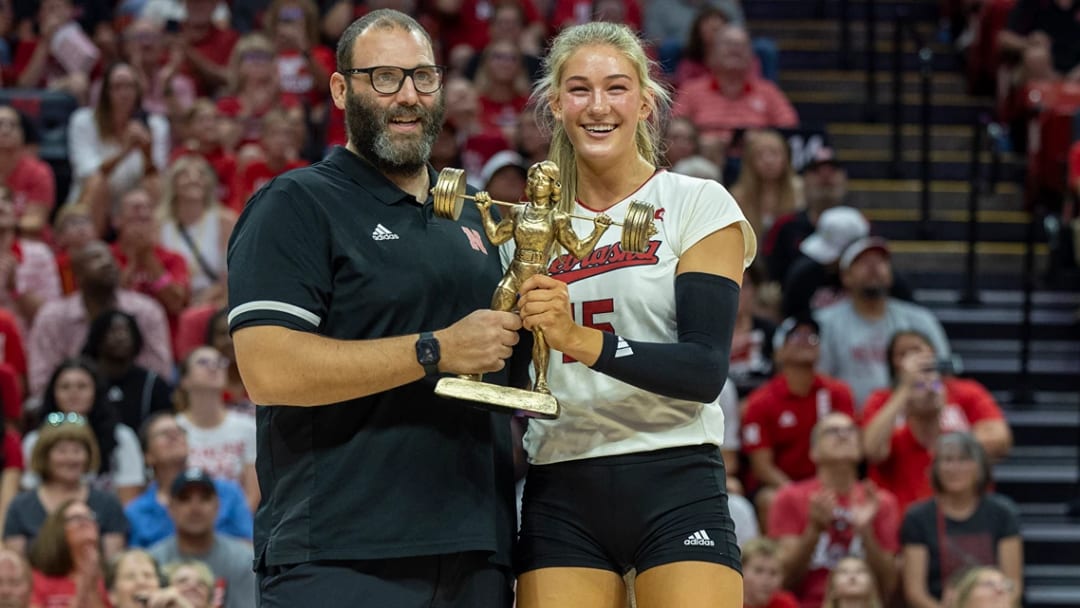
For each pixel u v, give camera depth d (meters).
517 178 8.82
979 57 13.95
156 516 8.16
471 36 13.94
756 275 10.76
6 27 14.20
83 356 9.16
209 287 10.58
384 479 4.27
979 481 8.55
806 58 14.44
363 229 4.33
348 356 4.10
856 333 9.98
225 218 10.70
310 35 12.99
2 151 10.88
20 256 10.11
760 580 7.75
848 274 10.05
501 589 4.43
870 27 13.77
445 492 4.30
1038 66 13.38
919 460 9.12
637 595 4.33
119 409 9.03
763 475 9.21
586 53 4.34
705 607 4.19
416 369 4.09
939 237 12.56
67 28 13.48
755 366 10.09
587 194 4.46
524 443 4.55
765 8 15.07
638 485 4.32
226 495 8.19
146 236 10.03
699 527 4.29
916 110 13.84
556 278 4.38
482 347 4.05
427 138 4.39
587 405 4.33
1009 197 12.95
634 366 4.09
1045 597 9.48
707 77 12.94
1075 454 10.65
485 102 12.46
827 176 11.13
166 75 12.53
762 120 12.72
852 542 8.34
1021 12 13.88
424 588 4.29
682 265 4.31
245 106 12.04
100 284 9.49
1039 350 11.50
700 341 4.19
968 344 11.52
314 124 12.12
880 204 12.94
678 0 14.16
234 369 9.05
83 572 7.38
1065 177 12.45
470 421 4.39
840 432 8.40
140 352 9.48
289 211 4.27
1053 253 11.94
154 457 8.24
